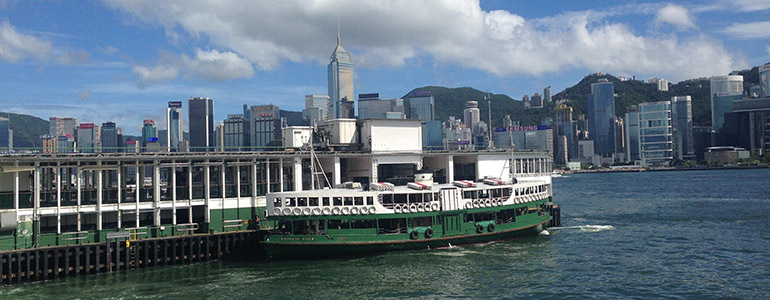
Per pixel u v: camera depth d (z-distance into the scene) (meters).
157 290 50.00
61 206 56.19
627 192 179.00
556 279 53.44
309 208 59.88
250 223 65.25
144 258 57.78
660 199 142.00
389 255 61.97
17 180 54.03
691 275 55.09
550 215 80.06
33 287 51.00
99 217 57.59
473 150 90.00
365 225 61.84
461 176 90.19
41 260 53.22
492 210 68.19
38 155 56.41
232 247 62.00
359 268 56.94
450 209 65.19
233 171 72.69
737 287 50.56
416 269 56.44
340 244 60.16
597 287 50.88
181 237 59.38
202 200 63.06
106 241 55.97
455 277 53.75
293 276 54.38
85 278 54.12
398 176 83.88
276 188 68.94
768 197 135.88
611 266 58.72
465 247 66.44
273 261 60.75
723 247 68.62
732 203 123.19
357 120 80.19
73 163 57.72
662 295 48.50
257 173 73.44
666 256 63.66
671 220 95.12
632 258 62.44
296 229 61.06
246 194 66.44
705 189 177.25
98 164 59.31
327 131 81.19
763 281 52.38
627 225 89.25
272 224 66.25
